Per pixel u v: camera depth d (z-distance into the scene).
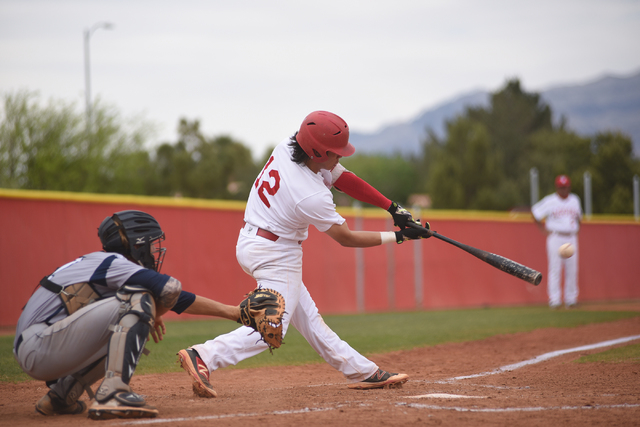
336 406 9.30
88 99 65.62
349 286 37.28
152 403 9.91
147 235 9.23
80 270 8.74
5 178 54.25
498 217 42.28
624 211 101.50
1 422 8.42
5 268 26.27
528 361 16.31
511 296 42.41
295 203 10.30
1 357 16.61
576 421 8.07
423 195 162.00
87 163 59.19
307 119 10.45
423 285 39.78
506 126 146.75
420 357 17.42
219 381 13.54
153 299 8.77
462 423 7.91
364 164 186.38
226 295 32.62
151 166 102.19
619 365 14.72
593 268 44.69
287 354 18.19
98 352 8.85
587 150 122.00
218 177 122.81
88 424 8.00
